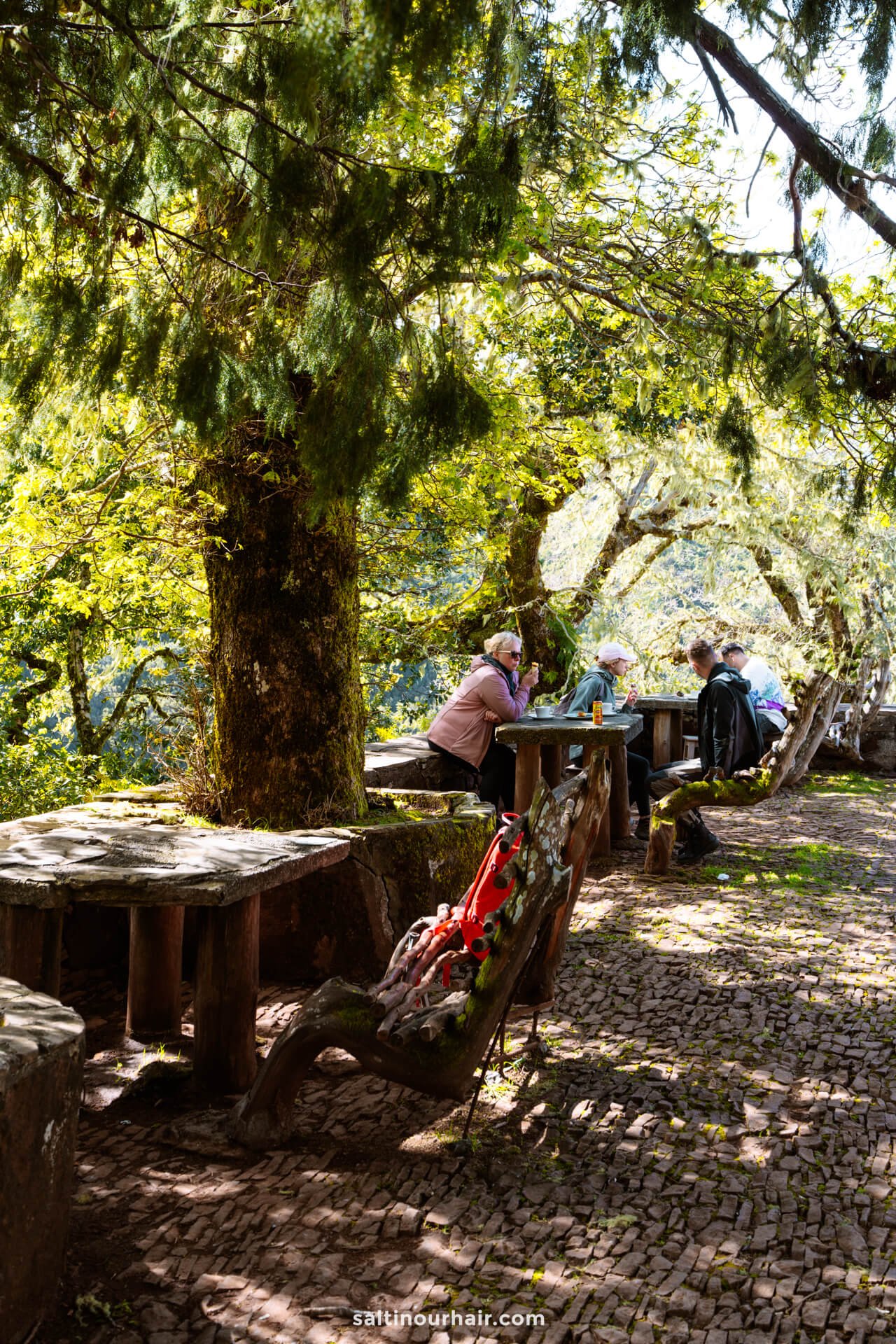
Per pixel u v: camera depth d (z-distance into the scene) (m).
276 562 4.96
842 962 5.05
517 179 3.24
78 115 3.40
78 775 15.62
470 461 7.47
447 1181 3.10
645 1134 3.37
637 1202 2.98
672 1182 3.09
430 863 5.01
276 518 4.95
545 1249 2.75
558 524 13.16
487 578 11.64
